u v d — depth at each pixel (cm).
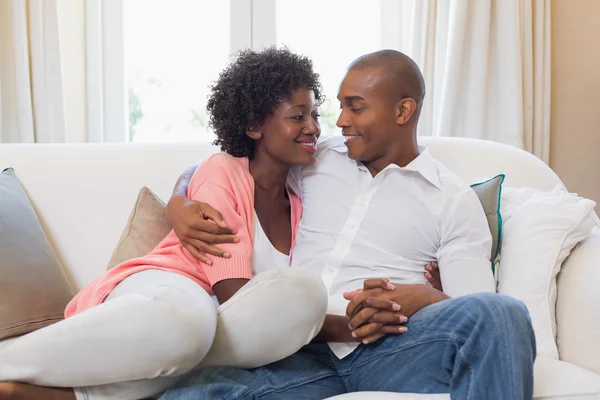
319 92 161
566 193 160
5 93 245
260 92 148
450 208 149
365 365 129
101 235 176
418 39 263
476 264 144
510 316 106
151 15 273
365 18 281
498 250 157
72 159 181
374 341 127
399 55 153
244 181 150
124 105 270
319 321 124
